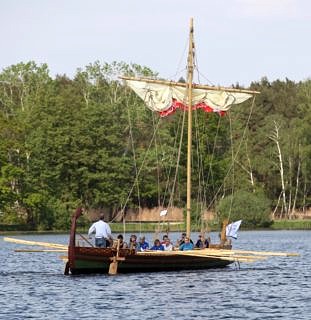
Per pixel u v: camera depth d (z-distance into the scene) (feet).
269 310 288.92
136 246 416.46
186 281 368.89
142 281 365.61
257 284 364.79
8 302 305.53
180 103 463.01
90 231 400.06
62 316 274.98
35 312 283.18
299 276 404.98
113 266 388.78
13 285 357.00
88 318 271.28
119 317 273.54
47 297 317.42
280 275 409.08
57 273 416.67
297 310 289.12
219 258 413.59
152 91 460.96
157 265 403.54
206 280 375.45
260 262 500.74
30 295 323.16
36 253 609.42
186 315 277.85
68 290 337.11
